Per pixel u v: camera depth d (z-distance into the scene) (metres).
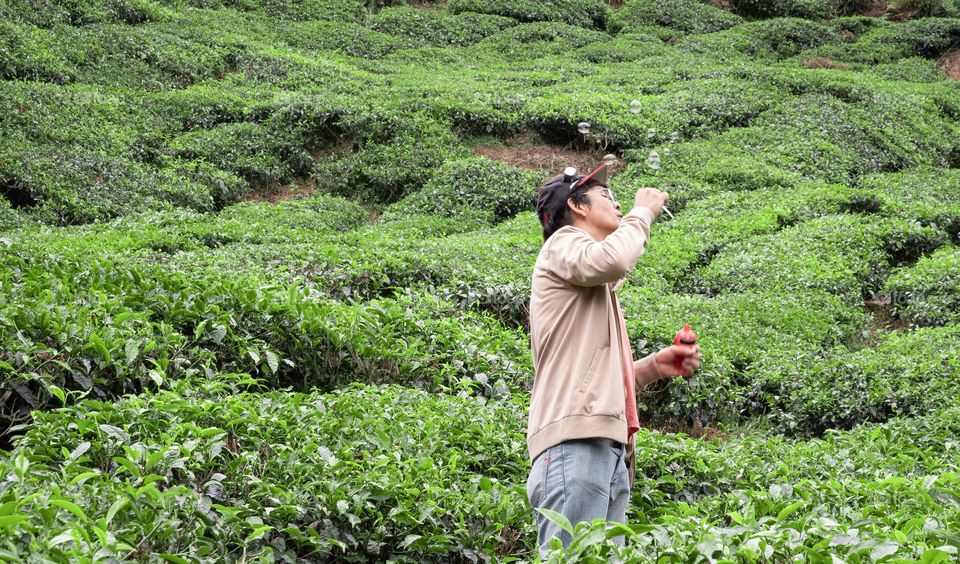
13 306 6.42
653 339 11.80
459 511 4.86
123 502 3.39
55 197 18.14
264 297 8.05
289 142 24.28
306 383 7.75
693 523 3.61
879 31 43.19
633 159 25.23
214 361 7.15
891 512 5.21
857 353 12.41
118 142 21.81
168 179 20.88
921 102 32.97
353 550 4.66
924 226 20.59
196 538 3.98
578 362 3.67
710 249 18.62
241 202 21.20
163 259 11.71
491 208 21.70
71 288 7.91
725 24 44.56
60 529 3.32
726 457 7.00
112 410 5.07
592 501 3.51
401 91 28.86
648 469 6.40
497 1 43.28
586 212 3.93
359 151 24.72
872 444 8.28
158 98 25.62
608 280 3.63
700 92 29.69
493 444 6.16
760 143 26.41
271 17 37.75
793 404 11.07
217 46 30.84
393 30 39.19
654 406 10.45
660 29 43.22
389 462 5.21
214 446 4.75
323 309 8.46
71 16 29.97
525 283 13.14
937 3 45.50
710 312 14.20
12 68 23.81
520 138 26.73
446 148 24.80
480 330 9.94
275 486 4.60
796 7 46.41
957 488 5.57
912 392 10.59
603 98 28.06
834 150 26.02
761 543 3.23
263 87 28.33
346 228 19.97
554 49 38.97
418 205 21.52
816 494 5.52
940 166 28.33
